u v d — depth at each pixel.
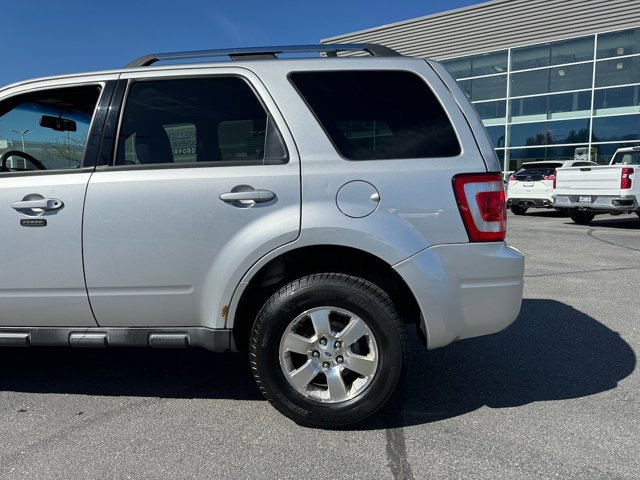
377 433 2.71
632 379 3.37
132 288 2.77
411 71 2.82
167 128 2.86
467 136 2.72
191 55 3.01
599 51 18.36
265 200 2.65
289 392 2.70
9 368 3.71
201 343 2.80
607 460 2.43
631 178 11.18
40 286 2.81
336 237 2.61
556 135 19.70
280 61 2.86
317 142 2.72
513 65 20.58
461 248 2.64
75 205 2.75
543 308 5.09
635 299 5.40
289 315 2.65
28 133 3.02
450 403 3.05
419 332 2.81
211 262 2.71
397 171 2.66
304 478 2.32
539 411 2.94
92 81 2.93
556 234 10.92
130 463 2.44
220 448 2.57
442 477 2.31
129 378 3.51
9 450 2.57
